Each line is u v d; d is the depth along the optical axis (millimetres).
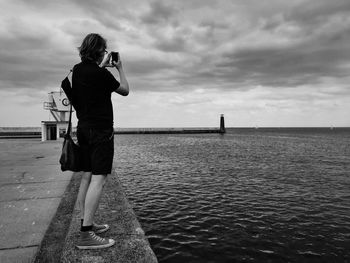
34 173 7066
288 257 6168
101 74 2568
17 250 2814
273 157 28953
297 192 12656
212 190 13031
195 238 7207
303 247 6691
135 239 2766
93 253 2455
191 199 11312
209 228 7945
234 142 61000
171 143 57750
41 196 4867
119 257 2404
